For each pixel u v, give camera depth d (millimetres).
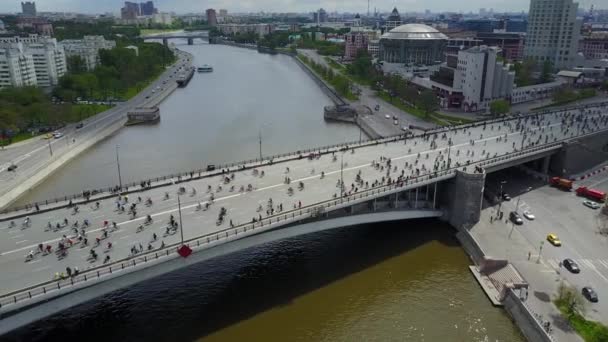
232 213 125562
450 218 155375
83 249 107500
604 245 140000
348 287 122562
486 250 135125
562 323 105000
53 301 94062
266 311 112875
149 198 133250
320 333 106188
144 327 107188
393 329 107500
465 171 156250
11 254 105500
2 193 168000
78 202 131375
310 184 147125
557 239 140125
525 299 113000
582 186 185625
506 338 104750
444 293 120375
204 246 107500
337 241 145875
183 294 118875
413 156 179000
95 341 102875
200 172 154750
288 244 143625
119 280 100938
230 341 103062
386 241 145875
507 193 179750
